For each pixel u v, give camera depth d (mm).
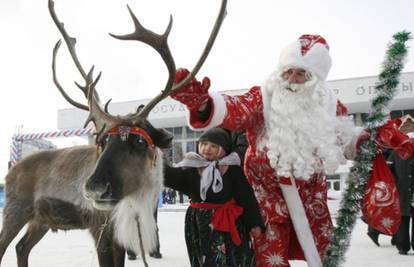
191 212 2611
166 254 5516
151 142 2984
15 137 14484
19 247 4230
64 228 3857
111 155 2750
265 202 2441
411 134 4406
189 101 2033
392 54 2334
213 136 2592
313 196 2451
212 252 2432
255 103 2297
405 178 5250
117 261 3070
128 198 2926
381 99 2346
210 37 2457
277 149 2234
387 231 2234
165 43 2527
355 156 2404
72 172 3727
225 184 2523
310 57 2260
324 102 2309
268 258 2400
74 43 3600
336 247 2244
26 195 3986
